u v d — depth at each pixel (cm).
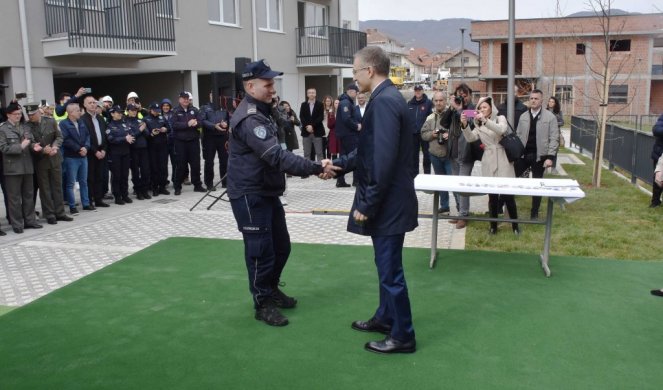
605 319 436
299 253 620
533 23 3784
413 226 369
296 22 2220
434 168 799
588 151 1673
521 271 551
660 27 3562
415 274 543
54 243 704
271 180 418
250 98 414
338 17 2486
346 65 2380
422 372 354
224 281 532
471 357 373
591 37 3597
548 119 732
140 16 1519
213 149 1067
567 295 486
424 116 902
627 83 3403
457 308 458
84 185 909
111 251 664
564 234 691
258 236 420
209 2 1825
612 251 621
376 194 349
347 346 391
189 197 1027
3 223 829
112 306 475
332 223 782
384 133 345
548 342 395
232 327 426
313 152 1250
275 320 428
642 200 920
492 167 656
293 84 2239
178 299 488
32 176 782
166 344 400
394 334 378
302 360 372
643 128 2575
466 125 666
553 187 518
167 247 657
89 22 1391
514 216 683
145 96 1820
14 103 757
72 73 1526
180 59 1709
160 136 1027
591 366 361
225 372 358
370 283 521
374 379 346
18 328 433
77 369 366
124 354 386
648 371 354
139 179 1008
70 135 867
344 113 992
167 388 340
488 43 4159
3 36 1251
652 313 448
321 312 453
